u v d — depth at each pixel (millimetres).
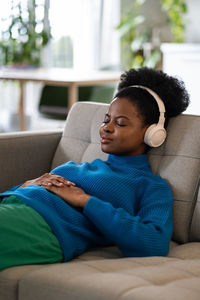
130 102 1595
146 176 1588
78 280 1107
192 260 1321
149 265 1274
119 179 1530
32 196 1453
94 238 1476
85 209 1417
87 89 4367
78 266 1236
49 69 5039
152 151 1689
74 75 4367
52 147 2062
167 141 1663
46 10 5688
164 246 1396
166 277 1159
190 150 1604
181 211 1560
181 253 1438
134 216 1519
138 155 1650
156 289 1039
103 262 1278
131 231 1362
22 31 5211
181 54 5012
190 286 1079
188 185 1571
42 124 6094
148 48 6453
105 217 1389
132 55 6543
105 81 4191
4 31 5258
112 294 1030
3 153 1911
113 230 1372
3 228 1251
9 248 1243
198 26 6254
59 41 6031
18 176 1965
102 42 6301
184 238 1562
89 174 1566
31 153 1994
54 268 1212
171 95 1649
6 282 1201
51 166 2047
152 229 1388
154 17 6750
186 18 6340
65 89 4547
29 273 1194
